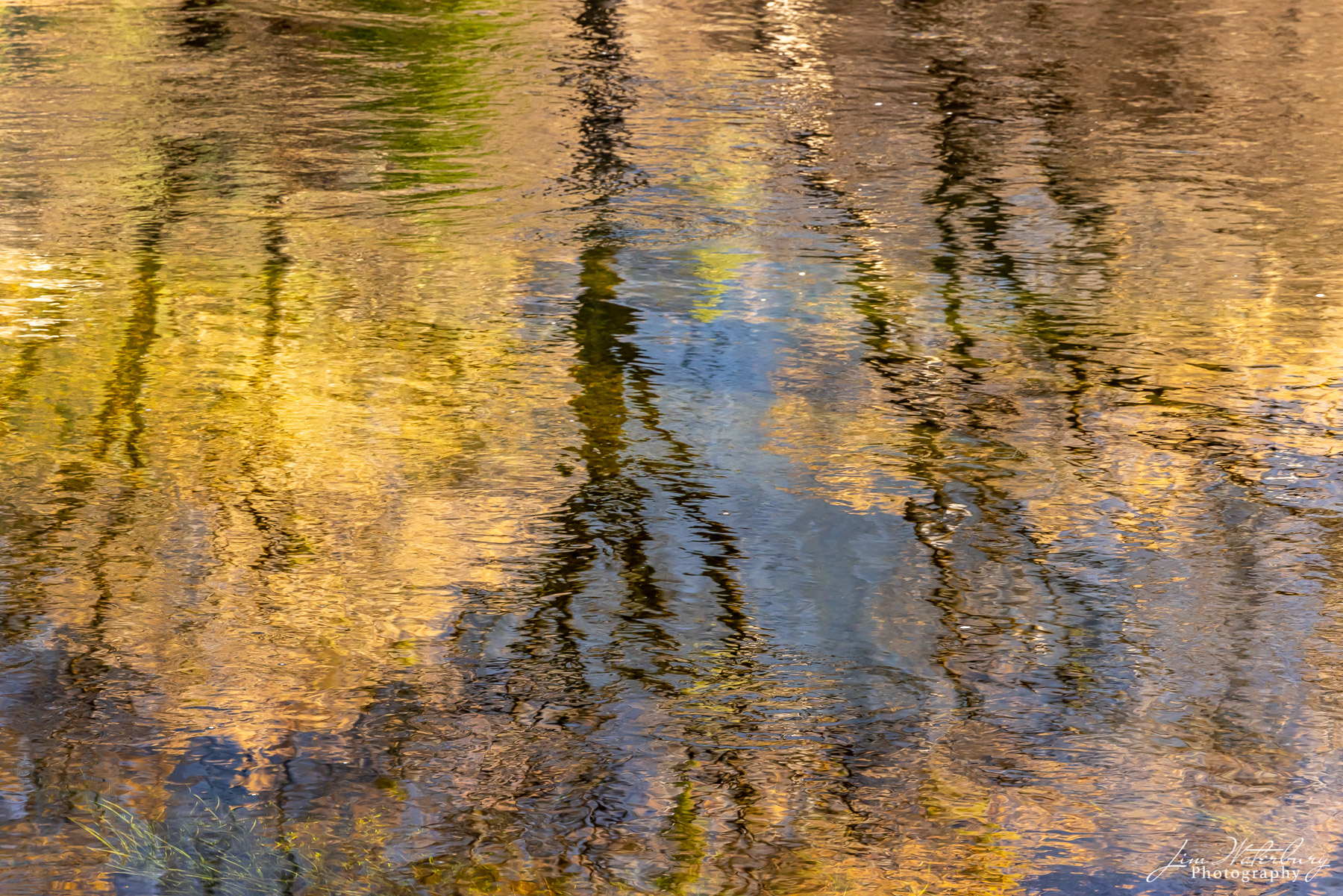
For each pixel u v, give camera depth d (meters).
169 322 8.52
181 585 5.80
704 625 5.63
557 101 13.77
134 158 11.65
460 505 6.53
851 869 4.25
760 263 9.84
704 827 4.44
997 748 4.88
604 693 5.17
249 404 7.48
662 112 13.48
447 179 11.45
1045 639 5.55
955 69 15.17
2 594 5.67
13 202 10.51
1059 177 11.76
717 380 7.96
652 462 6.98
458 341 8.40
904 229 10.55
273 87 13.96
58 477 6.64
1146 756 4.82
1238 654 5.43
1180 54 15.86
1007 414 7.57
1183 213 10.88
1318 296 9.20
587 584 5.91
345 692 5.12
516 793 4.59
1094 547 6.25
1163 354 8.33
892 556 6.18
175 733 4.84
